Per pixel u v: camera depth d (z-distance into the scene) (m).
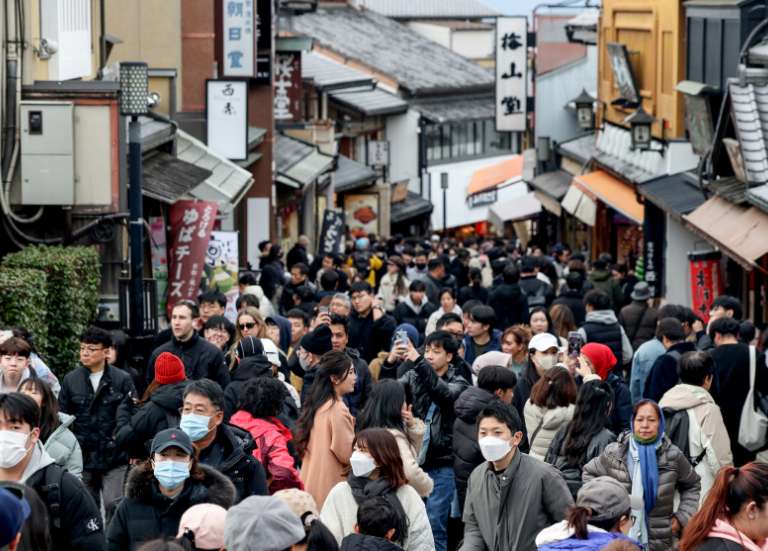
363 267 45.97
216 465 15.97
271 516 11.99
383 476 15.83
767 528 12.76
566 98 90.25
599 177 65.88
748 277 42.50
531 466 16.31
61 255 30.16
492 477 16.44
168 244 39.31
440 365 22.25
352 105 99.88
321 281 35.72
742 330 27.02
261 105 61.06
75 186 32.69
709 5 50.59
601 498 14.02
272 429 18.06
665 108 58.25
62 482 14.31
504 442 16.12
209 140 52.25
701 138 49.34
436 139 122.75
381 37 130.00
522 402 22.94
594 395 18.33
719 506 12.84
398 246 68.62
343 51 119.50
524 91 92.06
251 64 55.69
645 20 62.34
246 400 18.12
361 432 15.95
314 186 79.88
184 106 53.19
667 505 17.11
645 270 54.59
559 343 25.00
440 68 128.12
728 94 40.28
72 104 32.41
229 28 55.50
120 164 33.44
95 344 20.45
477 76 131.88
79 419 20.41
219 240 40.66
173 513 14.38
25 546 12.65
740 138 38.97
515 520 16.23
